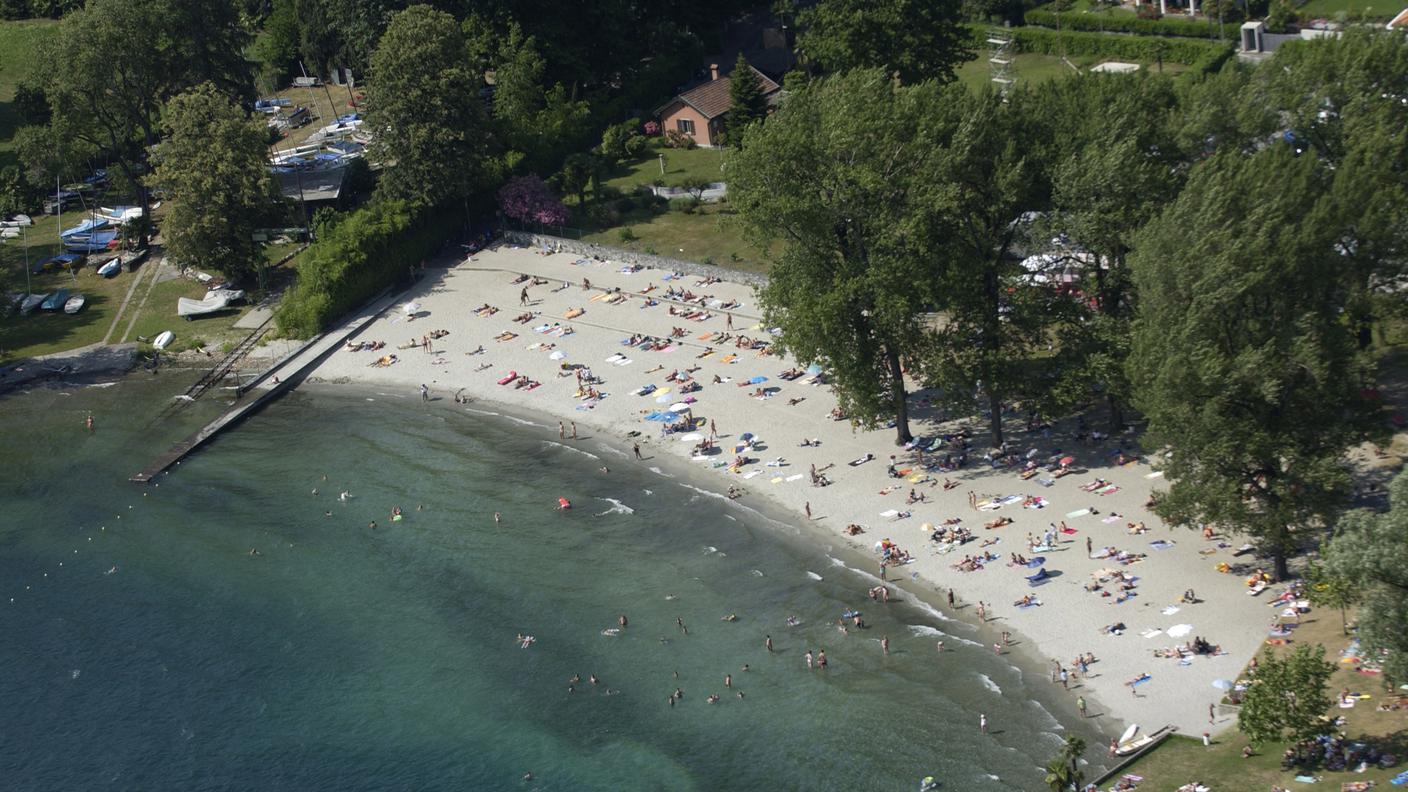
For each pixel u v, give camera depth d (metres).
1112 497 116.06
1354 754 83.06
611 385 148.50
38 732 105.94
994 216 121.50
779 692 101.62
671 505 126.50
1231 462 99.19
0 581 125.69
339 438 146.38
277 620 116.56
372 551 125.19
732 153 128.75
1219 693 93.75
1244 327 99.94
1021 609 105.81
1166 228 100.81
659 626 110.62
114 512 135.75
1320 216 101.31
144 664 112.62
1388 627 81.69
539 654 108.88
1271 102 121.06
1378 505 106.31
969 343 123.38
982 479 122.00
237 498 136.50
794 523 121.06
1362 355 100.56
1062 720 94.75
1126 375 106.56
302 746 101.69
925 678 100.81
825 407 137.75
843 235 125.38
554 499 130.00
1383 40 120.62
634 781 94.75
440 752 99.62
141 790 99.12
